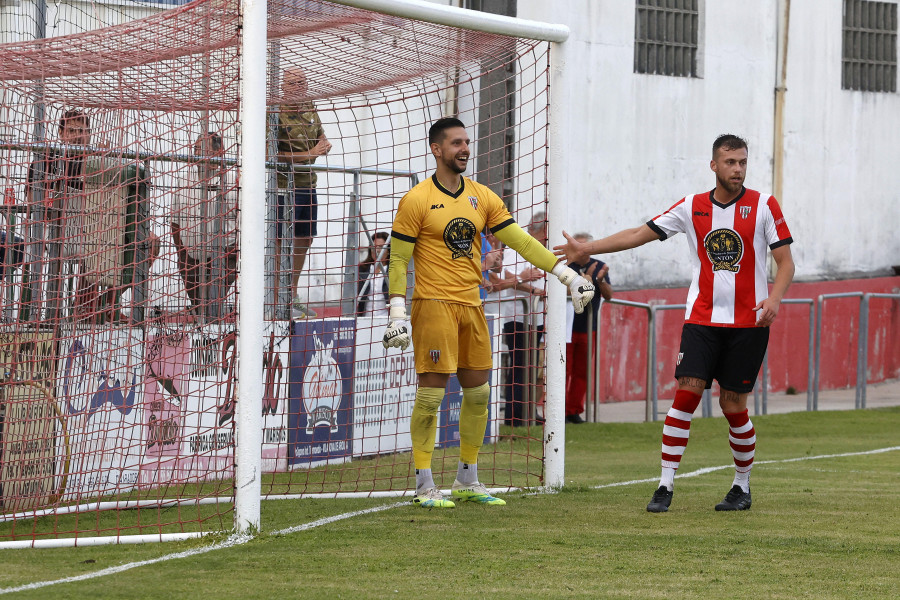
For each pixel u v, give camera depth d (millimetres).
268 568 13852
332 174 36156
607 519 17688
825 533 16266
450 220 18938
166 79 20922
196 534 16422
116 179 21797
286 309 26312
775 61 53031
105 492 21281
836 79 54938
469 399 19672
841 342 54500
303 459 26156
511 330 33812
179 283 21703
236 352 16422
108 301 21938
